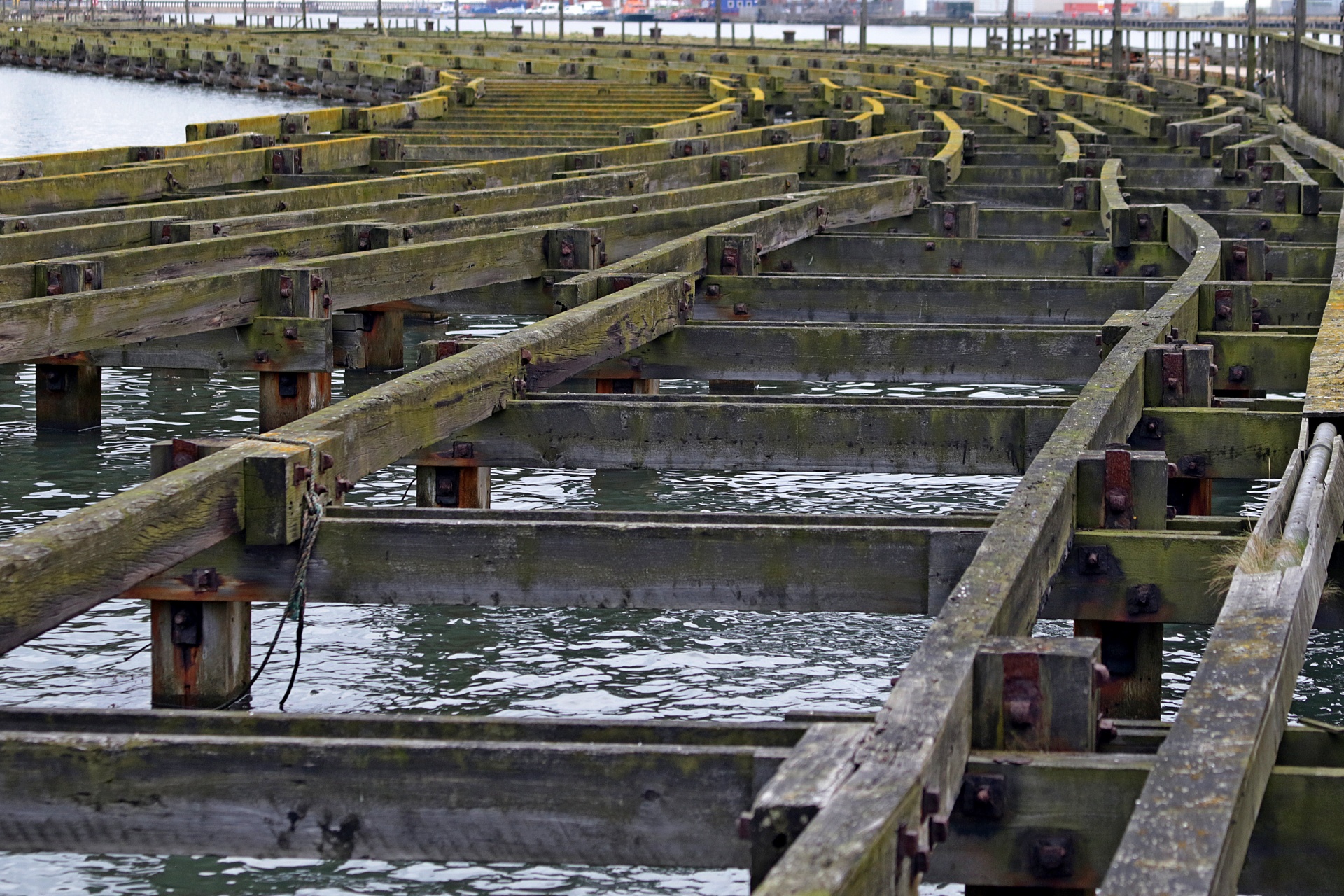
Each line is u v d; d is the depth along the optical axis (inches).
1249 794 209.8
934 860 229.6
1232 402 512.1
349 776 233.3
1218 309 607.8
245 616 366.9
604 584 339.9
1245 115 1598.2
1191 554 334.3
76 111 2498.8
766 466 453.4
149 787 235.5
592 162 1154.0
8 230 768.9
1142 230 830.5
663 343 594.6
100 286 619.5
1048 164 1354.6
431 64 2664.9
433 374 434.3
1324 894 228.5
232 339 634.2
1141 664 348.5
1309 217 935.7
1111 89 2055.9
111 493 619.8
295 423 378.3
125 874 340.2
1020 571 278.5
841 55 3034.0
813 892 169.9
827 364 580.4
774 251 815.7
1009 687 238.2
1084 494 352.8
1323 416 417.4
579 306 573.6
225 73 3004.4
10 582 281.0
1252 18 2251.5
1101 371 445.4
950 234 883.4
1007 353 568.7
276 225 795.4
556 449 465.1
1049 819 227.1
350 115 1539.1
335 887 336.2
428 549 340.5
